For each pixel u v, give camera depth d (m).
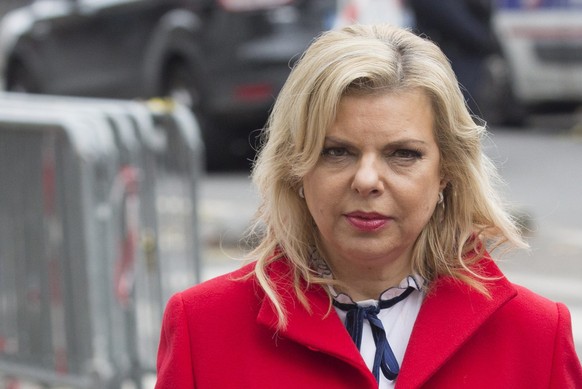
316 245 4.62
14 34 24.59
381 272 4.55
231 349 4.50
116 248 9.19
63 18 23.47
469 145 4.48
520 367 4.46
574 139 26.55
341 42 4.30
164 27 21.03
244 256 4.75
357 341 4.52
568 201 19.23
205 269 15.30
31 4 25.05
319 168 4.34
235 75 19.83
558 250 16.08
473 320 4.41
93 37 22.86
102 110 9.46
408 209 4.33
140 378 9.46
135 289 9.41
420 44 4.36
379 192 4.28
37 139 9.05
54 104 9.93
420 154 4.32
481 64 20.56
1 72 25.08
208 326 4.54
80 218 8.79
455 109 4.38
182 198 9.98
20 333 9.41
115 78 22.48
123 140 9.34
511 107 27.83
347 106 4.24
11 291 9.44
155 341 9.59
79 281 8.90
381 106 4.23
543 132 27.78
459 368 4.44
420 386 4.38
